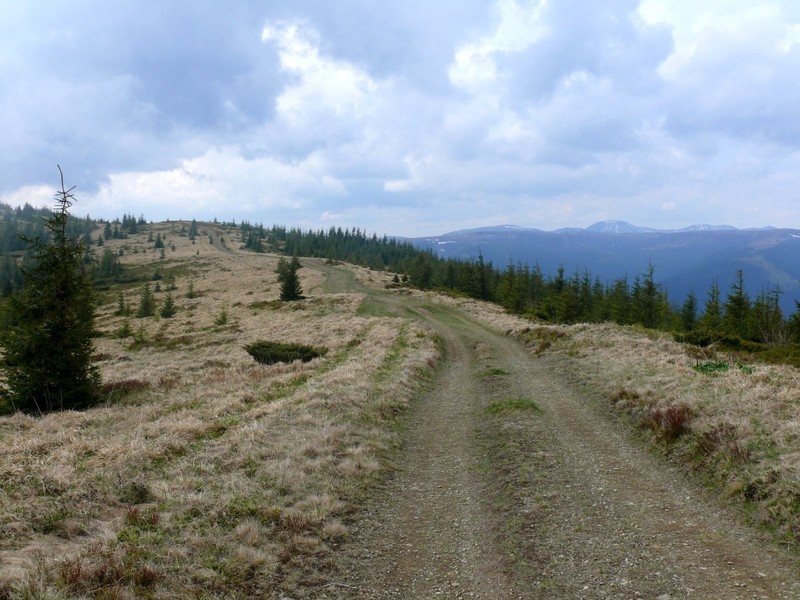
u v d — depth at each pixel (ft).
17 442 37.93
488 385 67.92
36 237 57.26
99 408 56.13
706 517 25.66
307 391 54.95
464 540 25.23
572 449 38.50
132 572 19.49
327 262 460.14
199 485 29.48
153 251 633.20
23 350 55.42
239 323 182.19
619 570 21.24
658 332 99.76
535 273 319.88
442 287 313.94
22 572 18.29
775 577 19.69
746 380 46.32
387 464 37.27
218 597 19.36
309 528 25.84
